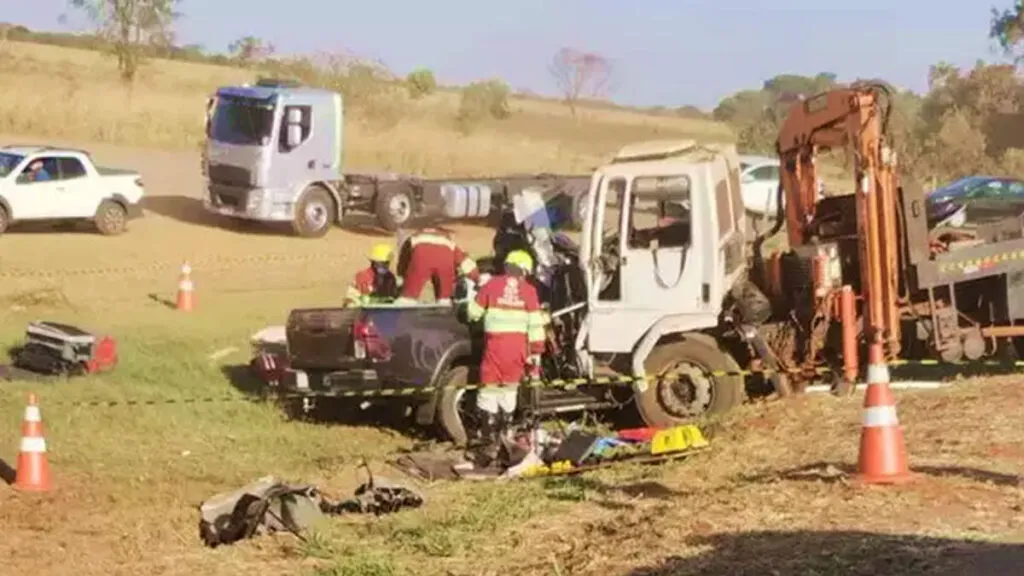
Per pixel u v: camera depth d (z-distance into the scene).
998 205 28.44
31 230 31.64
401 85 62.97
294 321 15.09
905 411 13.40
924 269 15.23
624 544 9.41
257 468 13.13
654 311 14.63
